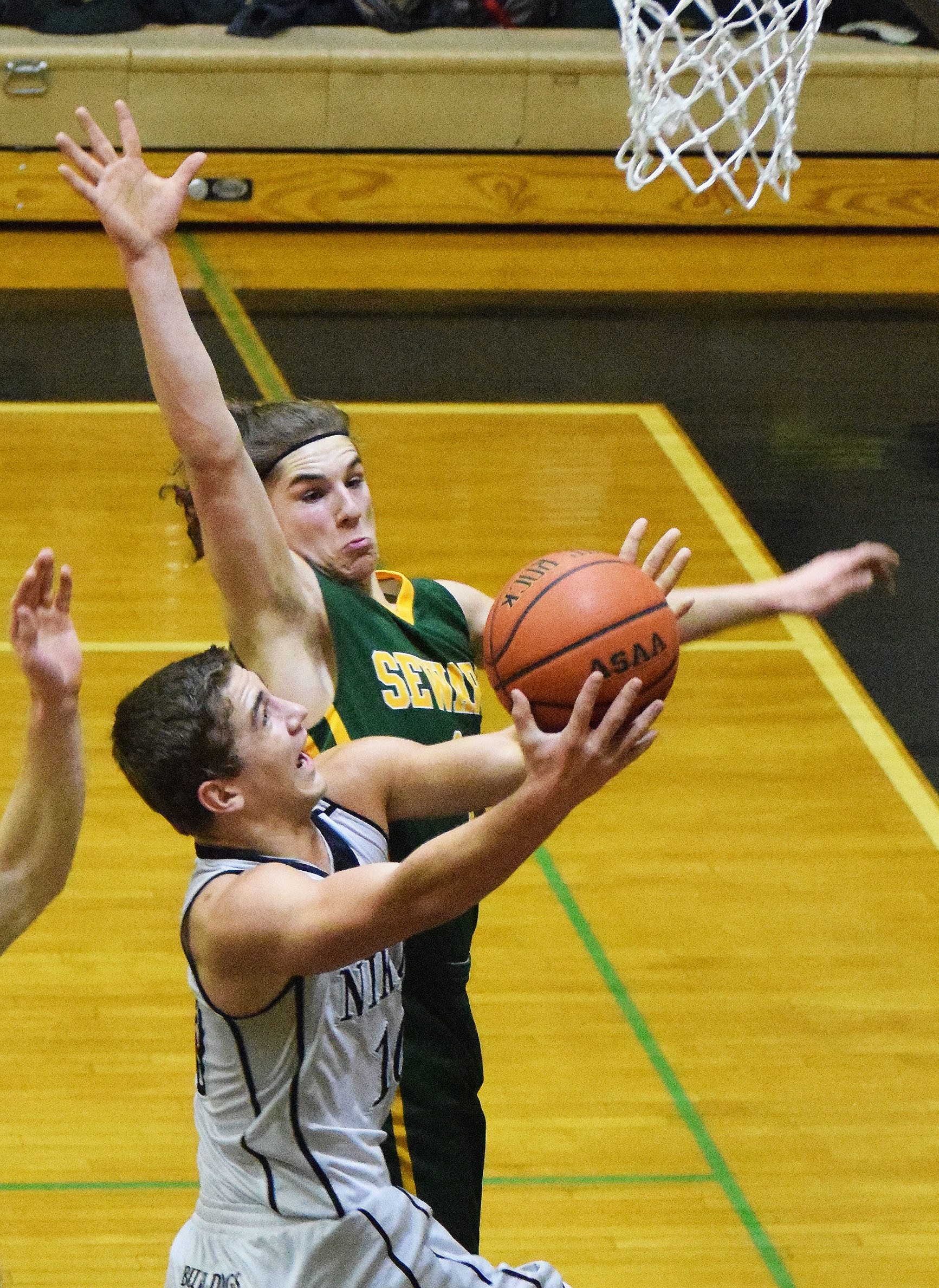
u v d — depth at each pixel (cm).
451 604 679
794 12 852
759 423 1817
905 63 2311
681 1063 905
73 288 2077
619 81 2289
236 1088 517
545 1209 798
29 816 526
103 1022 923
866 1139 855
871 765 1221
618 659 511
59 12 2239
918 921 1040
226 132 2242
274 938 480
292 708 528
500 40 2328
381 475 1638
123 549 1479
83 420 1748
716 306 2136
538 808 443
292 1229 522
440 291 2131
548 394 1872
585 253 2275
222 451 562
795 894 1063
